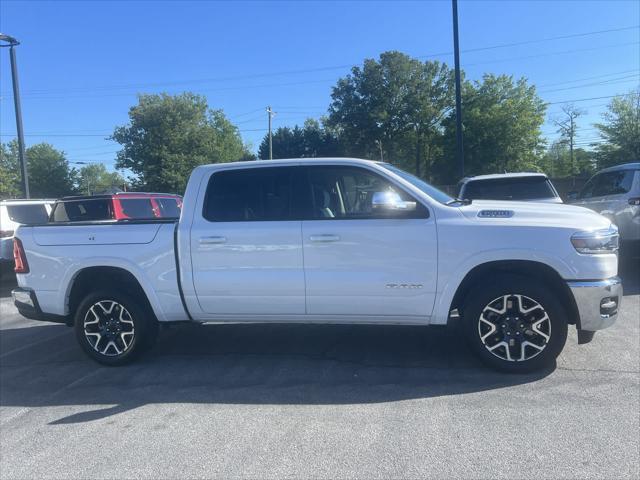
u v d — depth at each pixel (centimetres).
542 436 345
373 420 380
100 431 386
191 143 5469
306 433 365
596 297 425
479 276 459
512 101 5100
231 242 479
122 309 519
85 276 528
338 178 479
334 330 619
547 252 427
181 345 590
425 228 446
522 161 5203
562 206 480
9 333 711
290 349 555
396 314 461
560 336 434
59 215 1052
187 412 411
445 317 453
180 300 498
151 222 516
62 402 448
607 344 527
